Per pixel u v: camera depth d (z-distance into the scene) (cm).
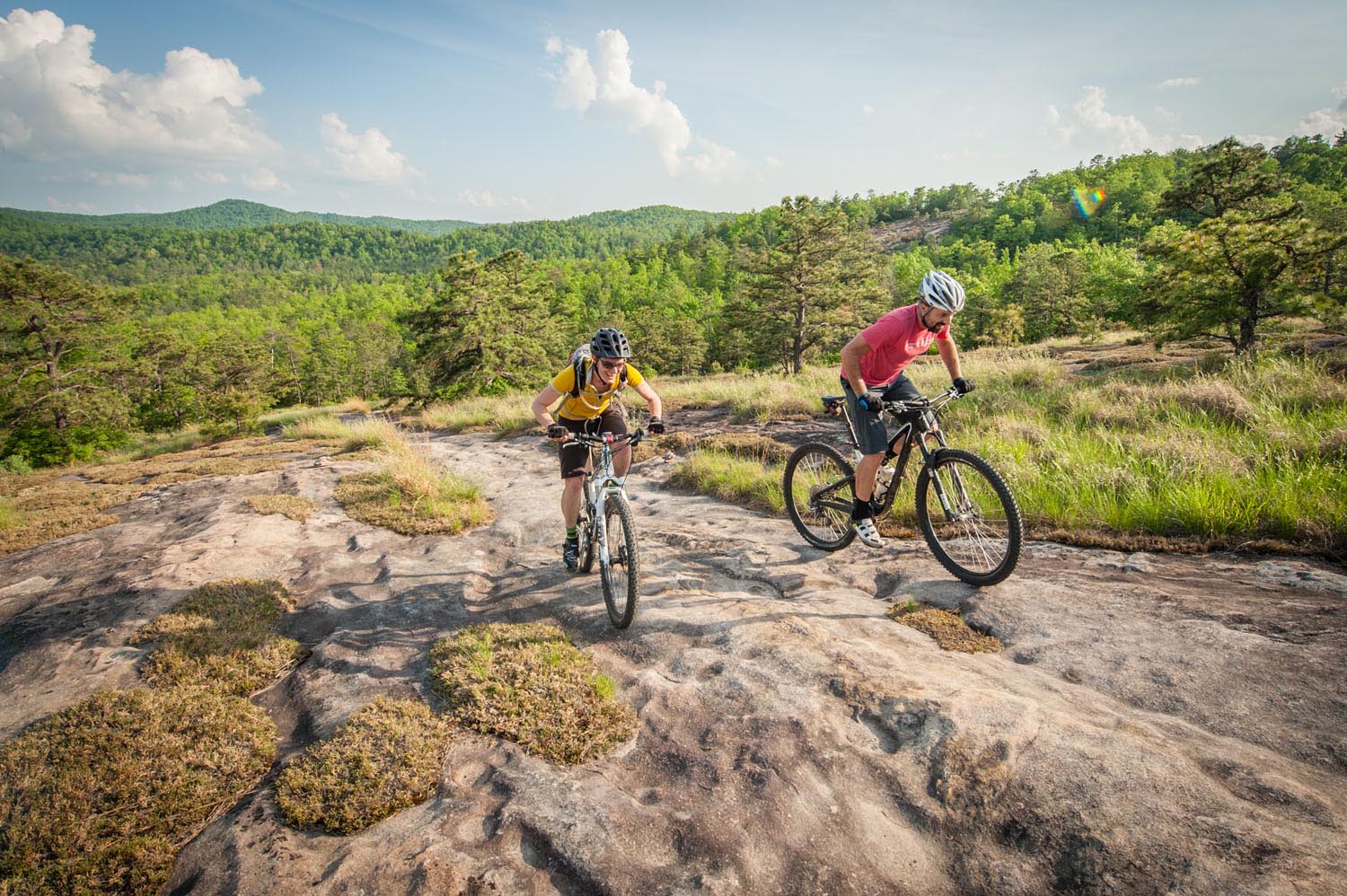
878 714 275
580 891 203
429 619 432
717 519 641
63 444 3972
